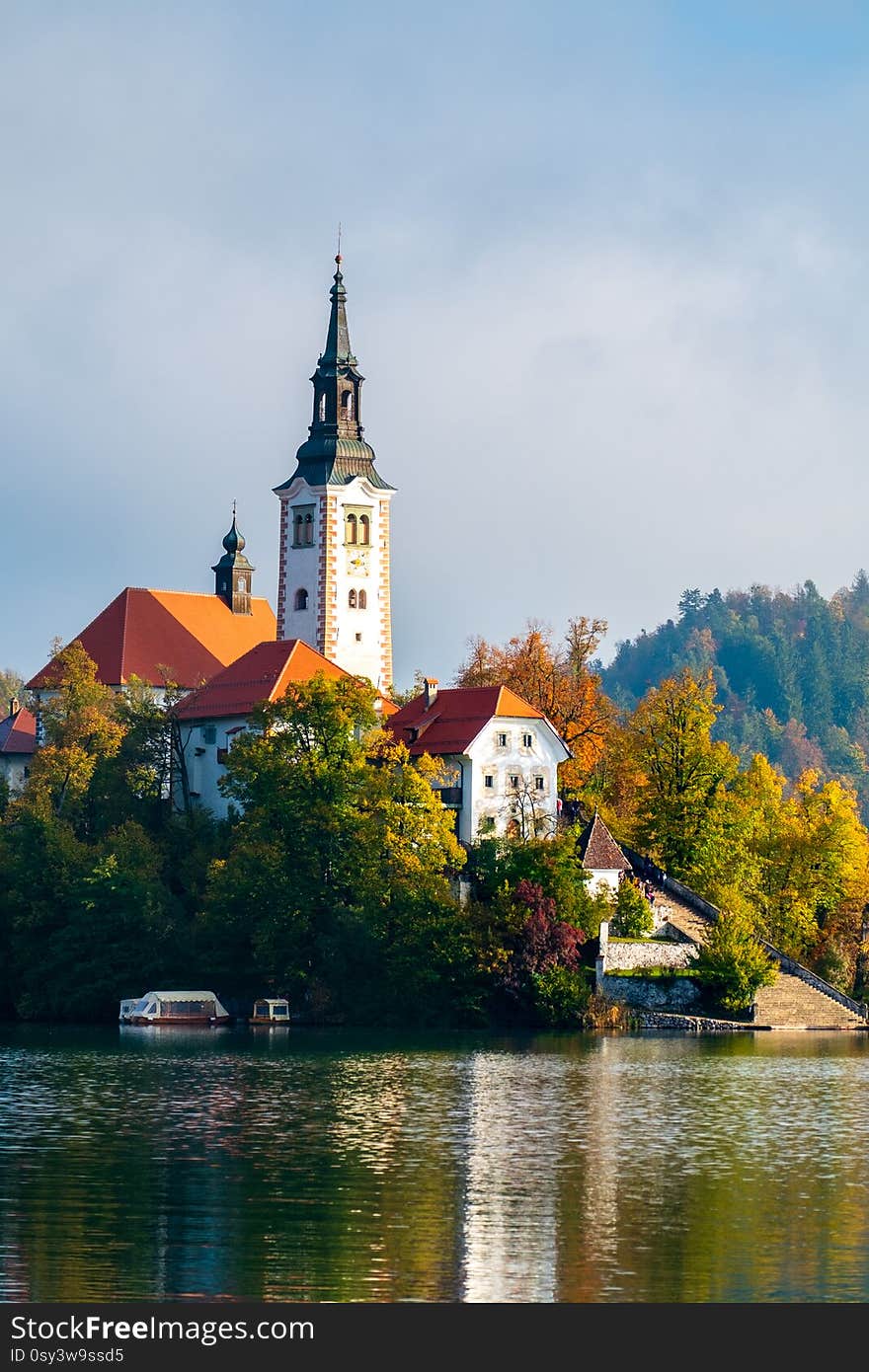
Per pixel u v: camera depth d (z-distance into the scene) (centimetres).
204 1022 15138
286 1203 7475
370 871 15125
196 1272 6406
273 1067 12044
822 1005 15638
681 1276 6462
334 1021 15088
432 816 15312
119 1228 7006
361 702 15750
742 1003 15300
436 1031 14600
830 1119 9869
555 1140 9119
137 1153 8644
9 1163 8356
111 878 15738
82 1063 12269
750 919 16038
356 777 15500
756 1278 6450
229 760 15850
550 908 15175
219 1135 9188
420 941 14888
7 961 16038
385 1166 8369
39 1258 6544
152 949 15575
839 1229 7125
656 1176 8181
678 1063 12425
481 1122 9669
